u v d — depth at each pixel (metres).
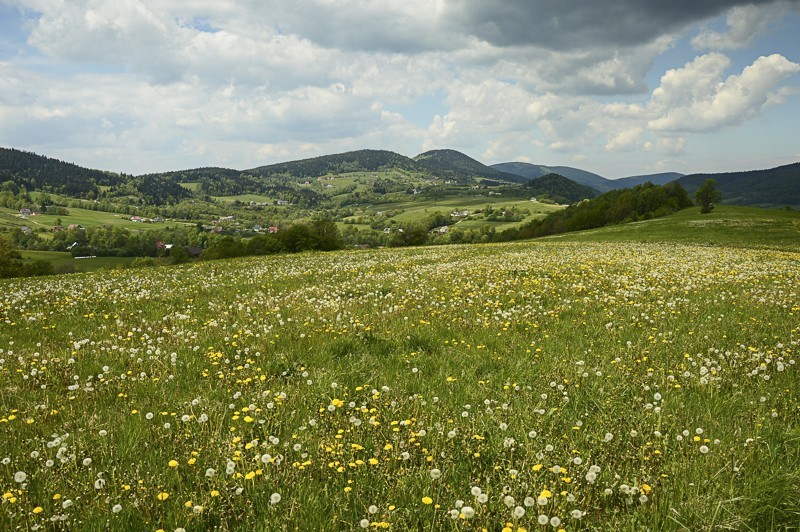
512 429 5.51
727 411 5.89
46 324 11.84
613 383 6.87
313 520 4.00
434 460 4.91
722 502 4.05
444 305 12.53
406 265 24.00
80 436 5.48
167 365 7.98
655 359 7.97
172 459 4.99
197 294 16.12
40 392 7.00
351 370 7.60
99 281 21.95
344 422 5.82
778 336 8.82
